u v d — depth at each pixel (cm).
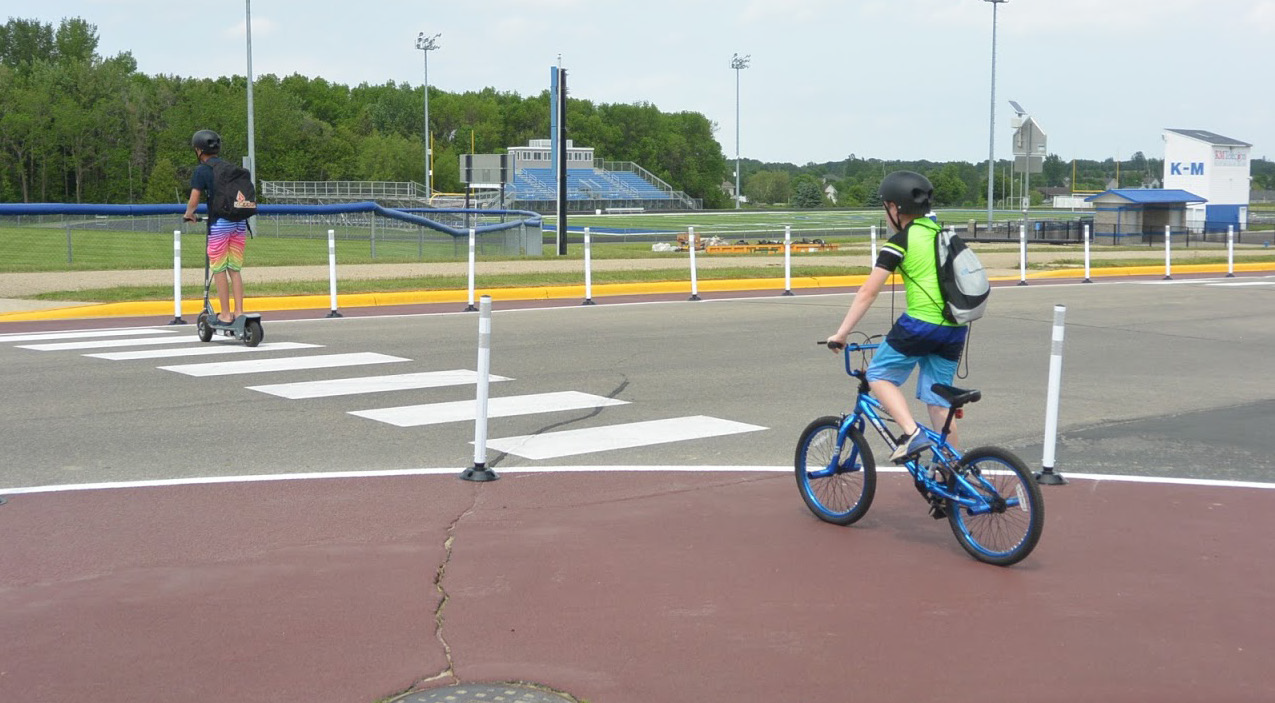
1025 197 2698
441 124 16262
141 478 814
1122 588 606
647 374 1282
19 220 5575
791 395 1164
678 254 3525
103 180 11556
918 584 611
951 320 660
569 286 2203
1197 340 1625
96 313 1789
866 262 3130
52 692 475
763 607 574
